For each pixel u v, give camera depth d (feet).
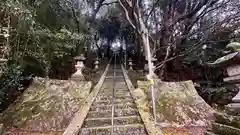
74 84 17.21
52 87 16.10
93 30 29.40
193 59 28.17
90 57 42.27
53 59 20.89
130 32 48.55
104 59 57.11
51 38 17.99
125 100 16.21
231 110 7.05
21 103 13.66
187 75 30.60
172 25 25.44
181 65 31.50
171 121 12.83
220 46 25.43
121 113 13.47
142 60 36.27
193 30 27.14
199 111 14.16
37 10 17.03
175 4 26.40
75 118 11.69
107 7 40.42
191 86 17.37
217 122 7.75
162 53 27.89
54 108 13.48
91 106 14.26
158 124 12.28
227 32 23.85
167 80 29.53
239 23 22.16
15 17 13.07
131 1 22.30
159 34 27.76
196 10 23.06
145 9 28.96
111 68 42.11
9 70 12.67
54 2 20.01
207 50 26.76
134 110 13.87
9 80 12.60
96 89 18.88
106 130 10.75
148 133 10.04
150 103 14.83
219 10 24.18
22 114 12.55
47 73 18.88
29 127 11.55
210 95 23.13
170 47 27.02
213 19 25.79
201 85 26.14
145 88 17.79
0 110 13.96
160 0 27.20
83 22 27.07
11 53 14.03
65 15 22.81
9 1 11.33
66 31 18.38
